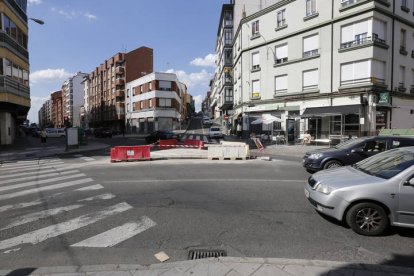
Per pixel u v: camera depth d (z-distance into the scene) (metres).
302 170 11.82
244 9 38.97
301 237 4.96
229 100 49.69
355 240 4.85
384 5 22.27
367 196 4.96
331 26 23.84
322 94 24.17
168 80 56.44
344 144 11.05
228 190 8.25
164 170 11.91
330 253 4.39
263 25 29.72
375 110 21.73
